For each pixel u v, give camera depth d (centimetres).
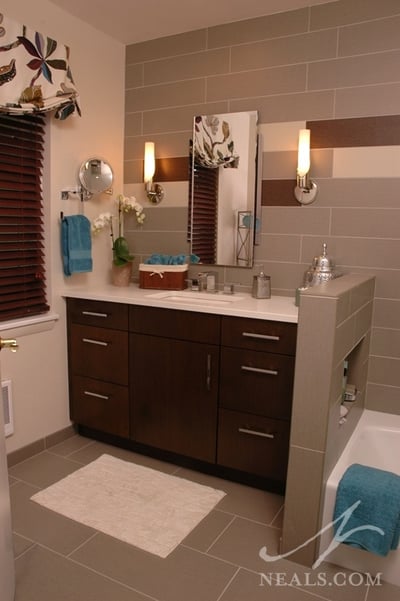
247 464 225
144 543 186
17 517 200
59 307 264
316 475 170
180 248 291
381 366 241
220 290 280
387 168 231
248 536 192
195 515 204
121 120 298
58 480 229
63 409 273
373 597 161
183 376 236
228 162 268
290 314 207
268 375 214
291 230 256
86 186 269
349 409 204
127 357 251
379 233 236
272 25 249
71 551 180
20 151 236
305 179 244
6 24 206
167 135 287
